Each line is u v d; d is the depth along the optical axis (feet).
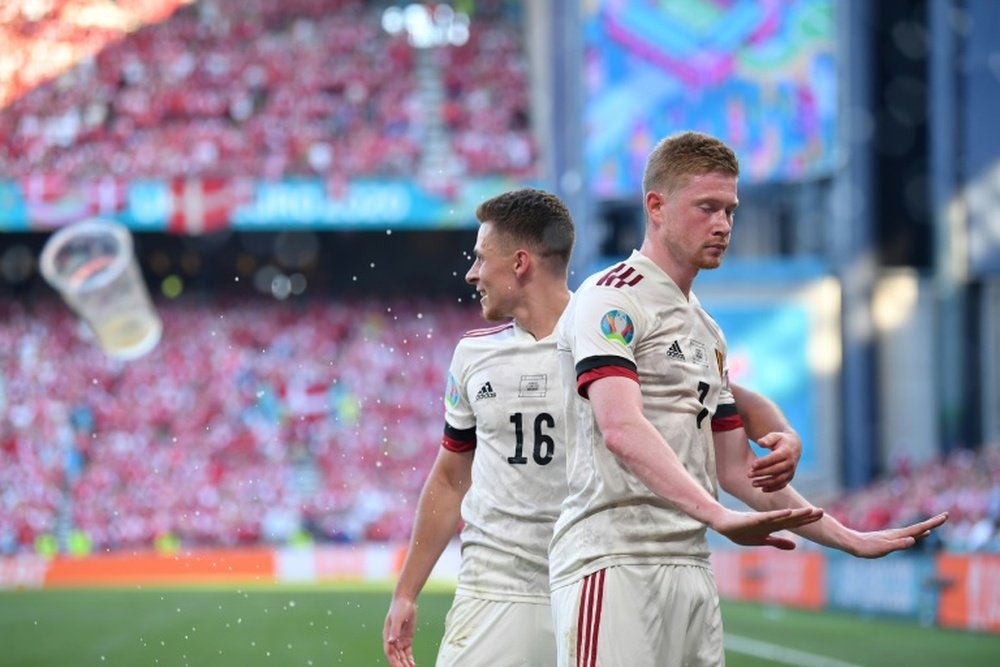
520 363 26.11
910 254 163.32
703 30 162.20
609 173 163.02
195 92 188.96
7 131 184.75
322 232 201.05
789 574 116.98
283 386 180.34
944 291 152.25
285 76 190.39
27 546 161.89
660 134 162.40
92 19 193.36
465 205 171.53
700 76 162.20
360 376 184.85
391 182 169.58
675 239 20.42
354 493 168.55
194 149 182.50
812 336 161.89
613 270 20.57
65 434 171.42
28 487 165.17
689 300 21.03
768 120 161.89
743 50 161.79
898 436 161.79
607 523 20.07
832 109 160.76
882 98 163.32
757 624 94.73
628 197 163.02
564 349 20.99
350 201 168.86
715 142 20.47
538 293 26.13
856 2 160.45
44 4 192.75
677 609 20.08
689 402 20.48
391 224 169.27
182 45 194.08
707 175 20.27
